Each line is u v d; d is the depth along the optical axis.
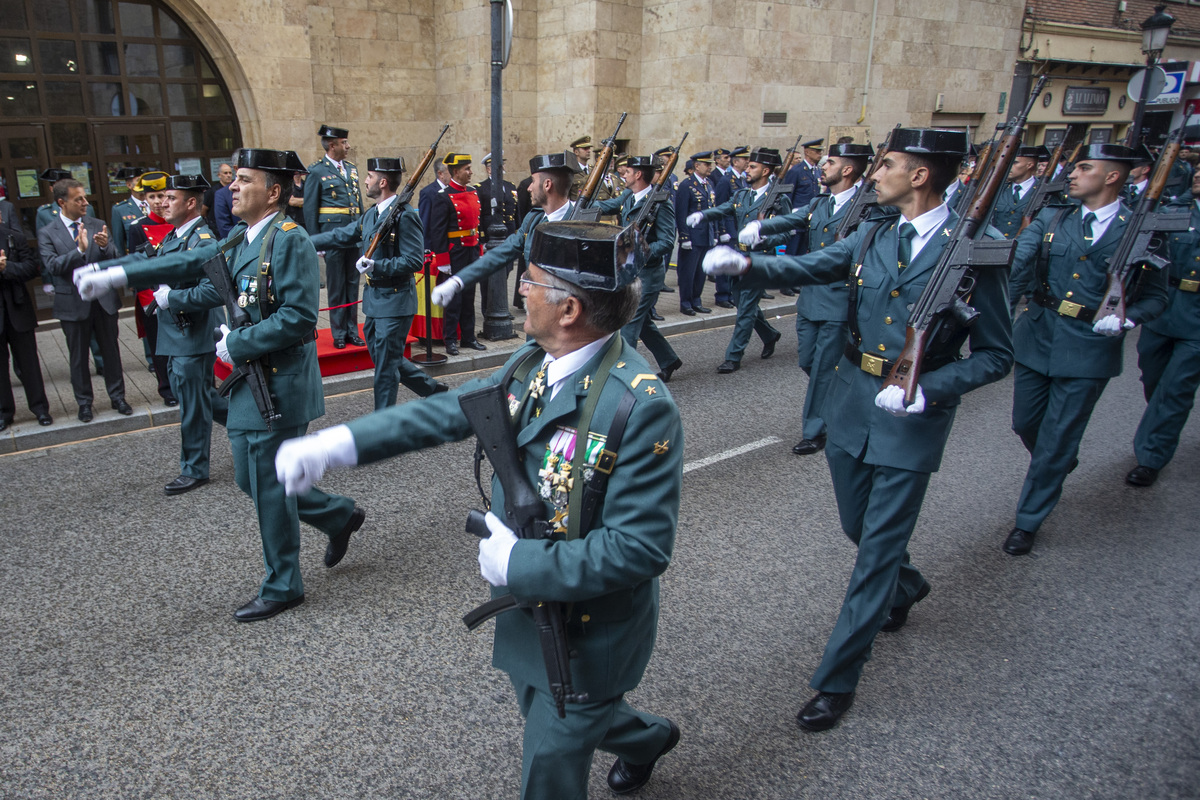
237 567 3.96
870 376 2.85
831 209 5.75
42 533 4.30
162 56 10.52
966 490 5.01
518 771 2.67
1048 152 9.44
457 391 1.90
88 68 9.95
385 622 3.50
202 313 4.68
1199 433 6.13
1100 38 18.42
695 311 10.15
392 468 5.22
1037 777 2.68
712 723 2.92
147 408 6.14
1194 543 4.35
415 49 13.61
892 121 15.33
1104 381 4.07
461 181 7.77
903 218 2.81
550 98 13.64
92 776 2.62
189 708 2.95
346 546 3.89
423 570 3.95
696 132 12.88
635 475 1.70
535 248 1.76
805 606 3.68
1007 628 3.55
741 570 3.98
